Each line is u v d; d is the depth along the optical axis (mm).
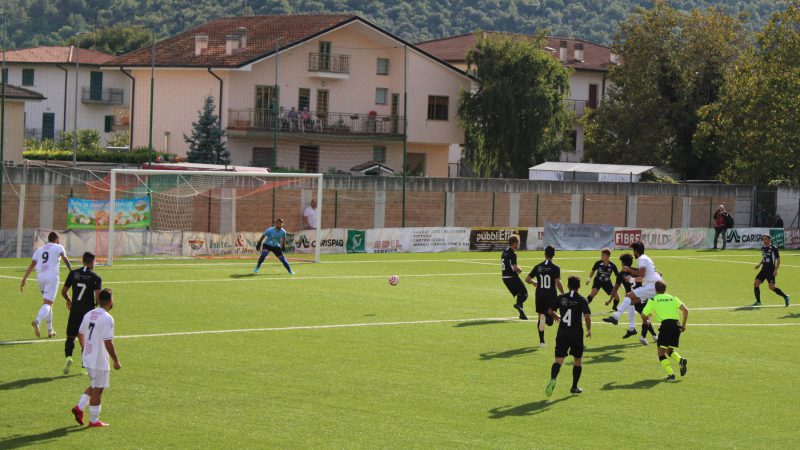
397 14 154000
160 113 71062
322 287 35375
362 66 74562
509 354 23484
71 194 46750
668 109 79375
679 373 22125
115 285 33906
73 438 15438
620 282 27406
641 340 25672
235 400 18125
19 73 93312
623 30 81562
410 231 52656
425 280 39000
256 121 69062
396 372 21031
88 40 123188
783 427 17609
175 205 49812
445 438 16078
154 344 23281
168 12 139625
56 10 141500
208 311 28672
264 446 15273
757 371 22672
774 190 68625
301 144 72000
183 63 69625
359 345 24062
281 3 136250
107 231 43781
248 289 34031
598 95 92312
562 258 51781
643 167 69000
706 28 79750
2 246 42031
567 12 170375
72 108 94562
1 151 45281
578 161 90688
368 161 75062
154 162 62500
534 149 75500
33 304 28719
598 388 20234
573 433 16672
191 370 20562
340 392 19000
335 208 54875
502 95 74125
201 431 16031
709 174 80125
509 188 60719
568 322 19203
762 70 71625
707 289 39562
